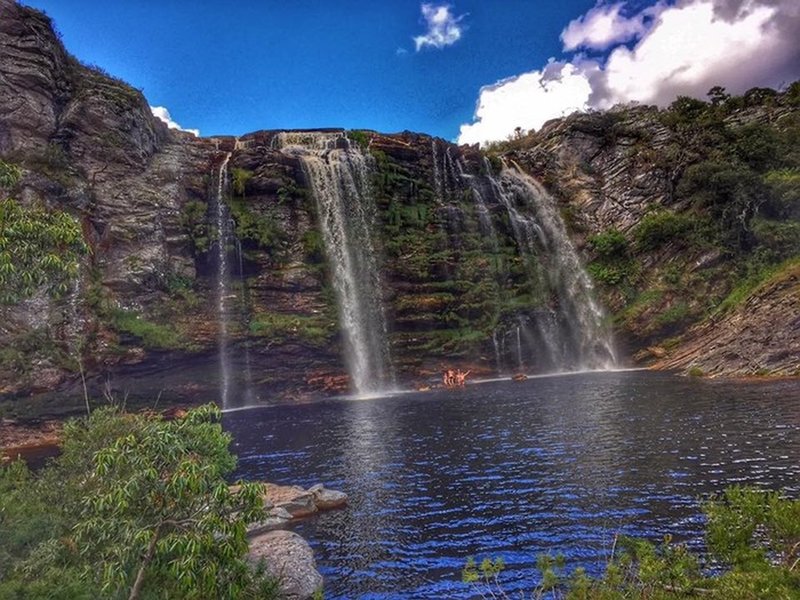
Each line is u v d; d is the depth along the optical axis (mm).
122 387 39906
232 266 50562
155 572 8500
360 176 60562
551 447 21844
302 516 15680
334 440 26781
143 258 44562
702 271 60156
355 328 53062
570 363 62906
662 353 56969
